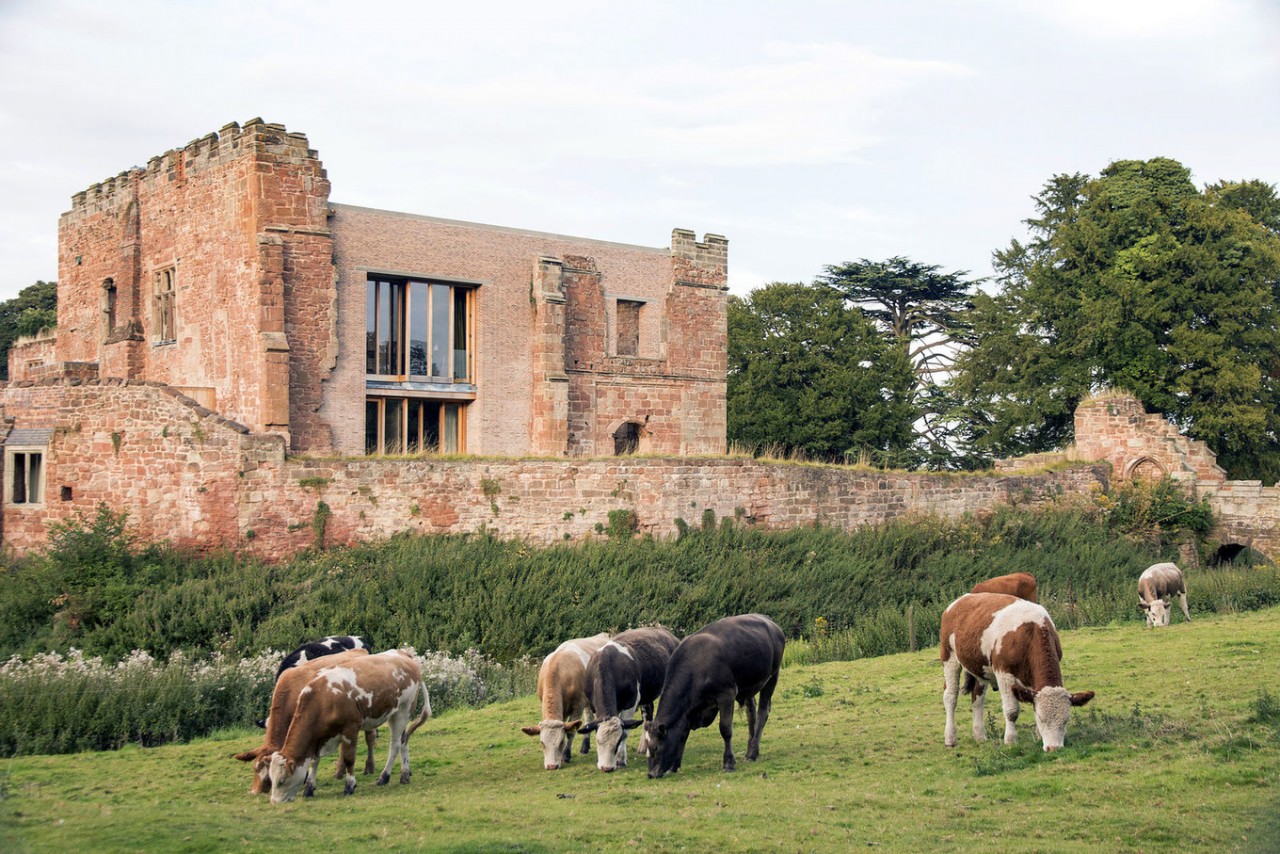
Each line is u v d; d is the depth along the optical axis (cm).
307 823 1014
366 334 3234
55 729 1612
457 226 3406
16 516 2825
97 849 904
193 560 2536
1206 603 2584
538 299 3525
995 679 1212
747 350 5262
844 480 3359
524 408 3547
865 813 1002
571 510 2902
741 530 3084
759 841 920
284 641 2220
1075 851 862
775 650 1271
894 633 2450
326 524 2641
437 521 2758
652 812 1028
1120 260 4538
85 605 2322
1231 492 3684
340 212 3152
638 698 1321
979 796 1037
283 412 2944
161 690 1739
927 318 6038
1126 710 1334
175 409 2608
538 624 2448
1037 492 3738
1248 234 4453
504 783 1227
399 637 2331
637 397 3834
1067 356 4644
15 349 4497
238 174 3036
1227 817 914
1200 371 4300
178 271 3309
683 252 3969
